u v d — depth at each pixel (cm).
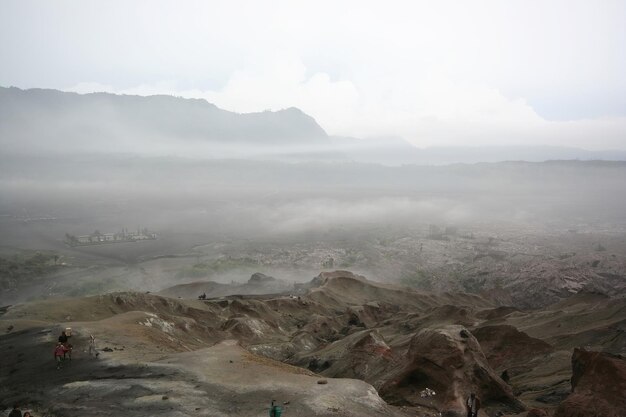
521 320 9931
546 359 6300
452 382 3891
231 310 10806
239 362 3666
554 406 4056
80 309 7931
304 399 2872
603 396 3378
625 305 8019
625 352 6003
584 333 7188
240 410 2759
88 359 3919
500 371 6544
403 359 4903
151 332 5478
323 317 11706
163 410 2820
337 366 6366
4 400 3241
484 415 3619
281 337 10175
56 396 3195
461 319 10519
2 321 5894
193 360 3688
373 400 2966
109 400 3038
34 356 4122
